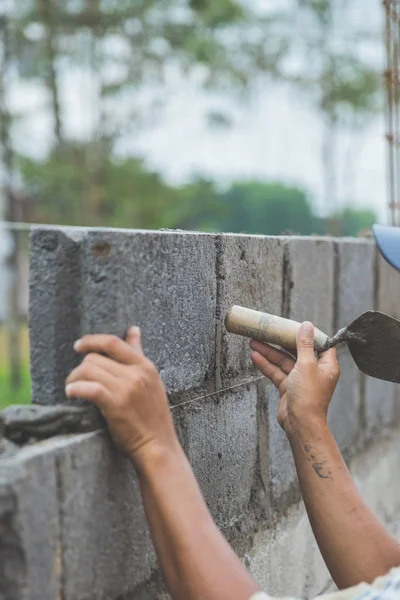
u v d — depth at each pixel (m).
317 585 3.14
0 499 1.38
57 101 13.04
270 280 2.59
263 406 2.58
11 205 11.95
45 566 1.48
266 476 2.62
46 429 1.59
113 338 1.57
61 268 1.62
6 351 11.62
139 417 1.58
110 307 1.61
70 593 1.55
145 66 13.23
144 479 1.60
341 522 1.80
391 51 4.06
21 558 1.42
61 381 1.64
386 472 4.27
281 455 2.75
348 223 19.59
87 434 1.62
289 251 2.76
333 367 1.89
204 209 15.17
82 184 13.02
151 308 1.79
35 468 1.45
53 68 12.78
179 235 1.93
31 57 12.72
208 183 14.83
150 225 13.91
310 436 1.85
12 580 1.41
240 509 2.44
